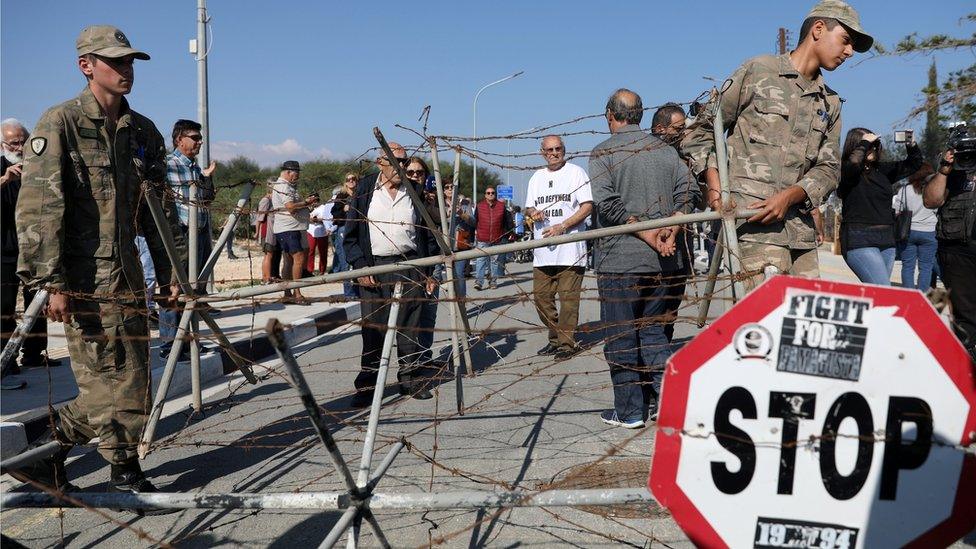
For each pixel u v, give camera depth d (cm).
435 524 341
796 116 369
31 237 344
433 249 623
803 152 369
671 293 492
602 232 318
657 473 202
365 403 587
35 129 355
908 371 199
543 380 639
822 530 202
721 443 200
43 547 334
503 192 3459
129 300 374
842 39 366
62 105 365
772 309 198
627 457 420
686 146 392
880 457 200
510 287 1605
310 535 336
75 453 483
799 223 372
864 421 200
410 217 598
